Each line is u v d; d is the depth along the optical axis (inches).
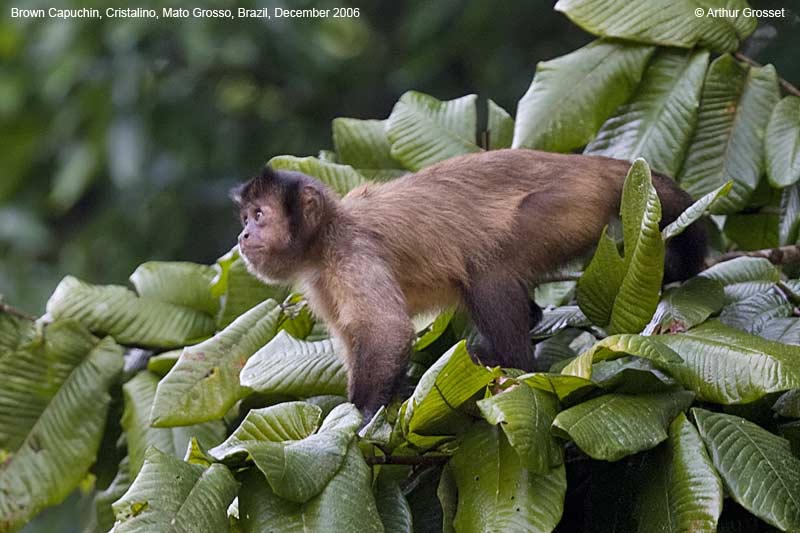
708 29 503.2
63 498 488.4
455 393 350.3
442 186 481.7
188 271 530.6
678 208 463.2
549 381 349.4
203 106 968.9
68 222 1079.0
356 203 482.6
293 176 490.0
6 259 946.7
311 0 959.6
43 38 939.3
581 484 385.4
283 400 464.1
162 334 515.2
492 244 469.1
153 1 922.7
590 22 508.7
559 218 472.1
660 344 349.4
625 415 343.6
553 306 491.2
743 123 498.0
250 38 936.3
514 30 945.5
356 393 434.6
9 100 944.3
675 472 339.9
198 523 321.7
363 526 329.7
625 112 510.0
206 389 431.8
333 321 478.0
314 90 1009.5
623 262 392.2
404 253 470.9
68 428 495.5
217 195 954.7
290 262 482.0
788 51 734.5
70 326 508.7
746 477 336.5
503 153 488.7
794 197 497.4
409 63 959.0
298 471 330.3
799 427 373.1
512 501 336.2
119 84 933.8
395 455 366.0
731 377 353.4
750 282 446.3
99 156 937.5
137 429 478.9
